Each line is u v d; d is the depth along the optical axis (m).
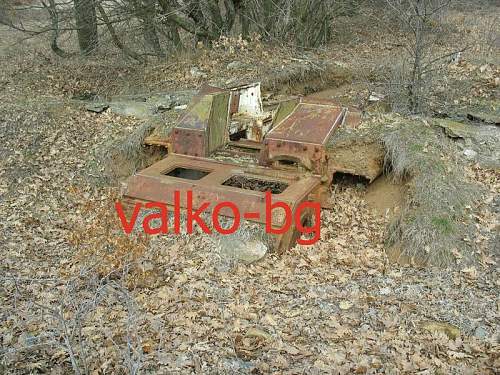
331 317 5.36
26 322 5.16
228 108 8.32
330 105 8.09
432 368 4.60
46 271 6.28
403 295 5.81
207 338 5.00
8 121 10.39
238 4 14.40
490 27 16.08
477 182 7.59
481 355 4.83
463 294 5.84
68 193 8.57
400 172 7.50
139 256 6.05
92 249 6.20
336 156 7.57
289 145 7.25
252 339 4.98
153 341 4.92
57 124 10.42
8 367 4.55
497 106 9.91
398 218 6.98
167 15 13.52
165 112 9.73
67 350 4.53
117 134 10.02
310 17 14.74
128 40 15.34
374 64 13.05
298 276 6.09
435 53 12.76
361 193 7.93
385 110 9.95
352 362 4.69
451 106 9.99
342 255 6.55
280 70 12.18
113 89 12.98
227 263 6.23
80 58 15.01
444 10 12.31
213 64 13.05
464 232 6.68
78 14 13.80
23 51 16.62
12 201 8.42
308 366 4.62
